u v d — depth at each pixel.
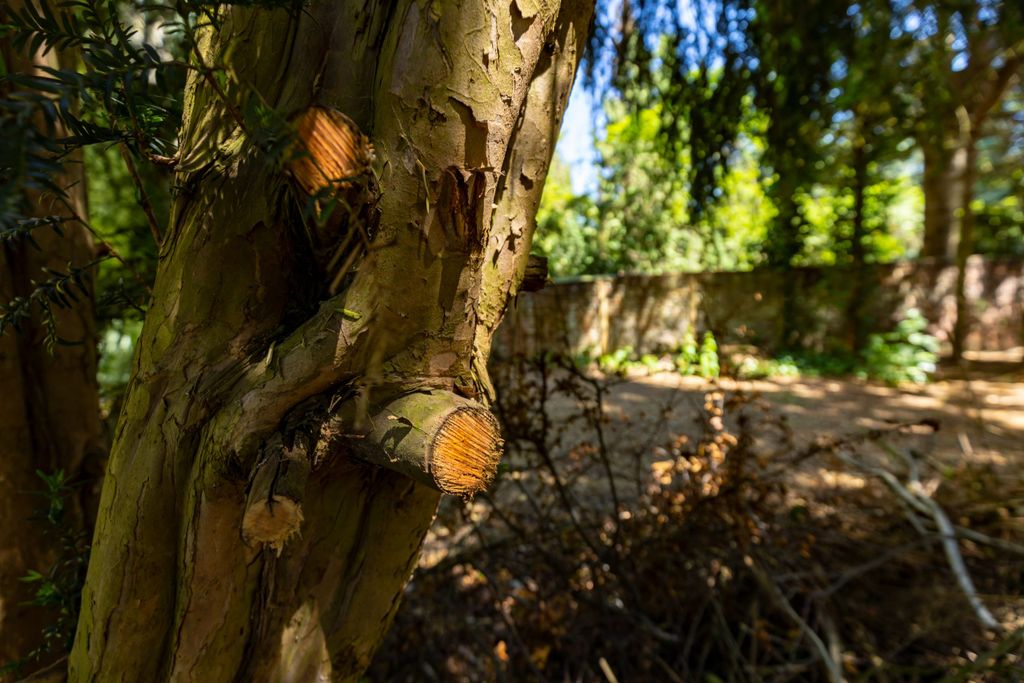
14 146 0.64
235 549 1.08
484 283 1.12
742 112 4.21
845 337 9.25
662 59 3.82
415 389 0.99
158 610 1.13
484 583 2.79
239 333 1.05
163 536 1.09
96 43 0.82
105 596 1.12
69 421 1.79
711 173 4.09
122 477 1.09
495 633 2.70
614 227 8.62
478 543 2.98
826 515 3.23
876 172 9.62
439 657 2.62
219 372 1.03
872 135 8.66
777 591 2.62
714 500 2.65
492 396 1.17
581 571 2.83
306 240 1.05
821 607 2.65
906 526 3.36
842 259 9.61
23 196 0.66
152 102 0.96
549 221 8.24
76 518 1.79
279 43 1.02
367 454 0.99
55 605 1.43
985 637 2.64
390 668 2.58
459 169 0.89
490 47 0.89
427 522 1.25
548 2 0.96
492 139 0.91
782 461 3.45
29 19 0.84
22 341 1.69
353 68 1.00
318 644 1.20
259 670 1.17
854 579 2.88
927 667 2.59
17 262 1.66
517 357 2.51
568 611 2.70
